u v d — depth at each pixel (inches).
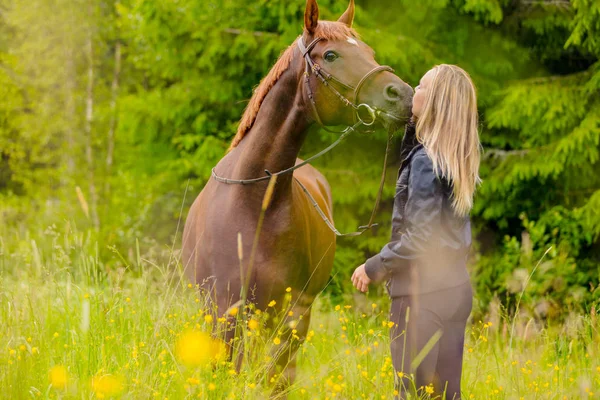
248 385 157.6
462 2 496.7
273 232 198.5
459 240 160.9
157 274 271.7
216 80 534.0
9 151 896.3
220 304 199.6
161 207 614.5
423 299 160.2
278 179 197.9
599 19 445.4
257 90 210.2
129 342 191.0
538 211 506.0
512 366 204.2
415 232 156.8
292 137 200.5
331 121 199.0
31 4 836.6
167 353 175.2
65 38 844.6
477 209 506.6
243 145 208.4
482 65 509.7
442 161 157.2
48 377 160.9
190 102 550.6
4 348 172.9
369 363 198.5
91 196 777.6
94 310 209.3
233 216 200.1
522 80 495.8
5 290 220.1
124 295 221.5
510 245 451.8
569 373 214.8
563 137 478.6
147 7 510.3
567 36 507.8
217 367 172.9
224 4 518.9
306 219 211.9
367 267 167.8
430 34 510.6
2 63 924.0
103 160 836.6
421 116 163.5
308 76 195.9
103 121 812.6
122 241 620.7
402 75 494.0
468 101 163.6
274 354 188.1
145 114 559.8
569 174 485.1
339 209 534.6
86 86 866.1
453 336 163.9
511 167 492.7
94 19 842.8
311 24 200.1
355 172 526.6
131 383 157.5
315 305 292.2
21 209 777.6
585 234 460.4
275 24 523.8
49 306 201.2
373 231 543.2
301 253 204.4
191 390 148.7
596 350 233.8
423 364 160.7
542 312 337.7
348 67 193.0
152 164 577.0
